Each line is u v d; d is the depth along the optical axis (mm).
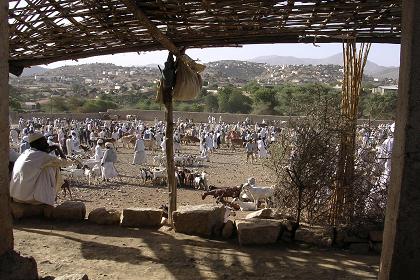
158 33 5176
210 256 5219
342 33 5199
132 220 6480
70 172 18438
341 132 5867
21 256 3277
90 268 4777
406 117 2627
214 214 6109
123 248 5469
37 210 6832
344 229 5695
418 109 2600
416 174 2617
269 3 4391
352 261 5125
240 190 13977
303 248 5617
